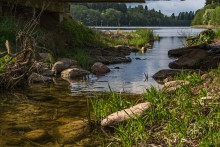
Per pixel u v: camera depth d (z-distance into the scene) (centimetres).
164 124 620
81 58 1672
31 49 1079
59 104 872
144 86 1138
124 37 3534
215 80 880
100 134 633
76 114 769
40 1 2053
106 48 2433
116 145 575
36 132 638
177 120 616
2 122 704
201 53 1614
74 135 626
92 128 663
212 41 2494
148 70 1569
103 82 1230
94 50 2095
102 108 710
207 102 673
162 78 1298
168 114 646
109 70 1514
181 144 529
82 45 2245
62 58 1586
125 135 571
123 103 753
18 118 736
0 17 1769
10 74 1073
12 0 1870
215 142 510
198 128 571
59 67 1405
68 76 1328
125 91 1048
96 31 3100
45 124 692
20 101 902
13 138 611
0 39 1454
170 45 3434
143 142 560
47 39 1794
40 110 806
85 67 1555
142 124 600
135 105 714
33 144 584
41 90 1059
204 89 782
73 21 2616
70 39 2200
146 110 668
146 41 3594
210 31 2647
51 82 1210
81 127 664
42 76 1226
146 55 2350
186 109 657
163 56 2266
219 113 591
